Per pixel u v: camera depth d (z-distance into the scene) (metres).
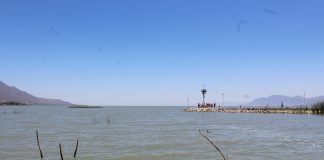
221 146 36.22
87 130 57.59
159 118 107.25
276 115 129.50
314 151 32.62
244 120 94.75
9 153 30.84
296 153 31.38
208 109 176.75
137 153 31.27
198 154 30.78
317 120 93.50
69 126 68.31
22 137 44.97
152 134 49.94
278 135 49.78
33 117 116.31
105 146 35.91
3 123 79.38
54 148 34.22
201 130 58.69
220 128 64.12
